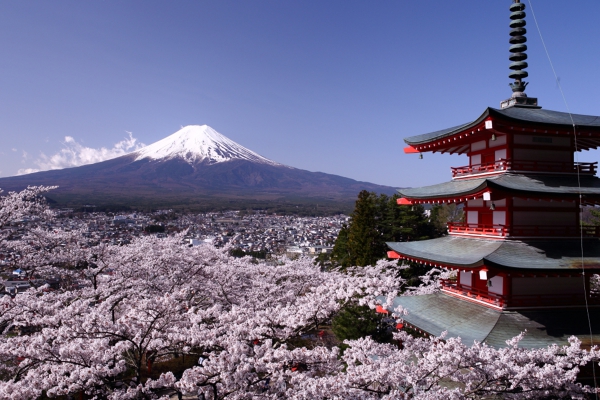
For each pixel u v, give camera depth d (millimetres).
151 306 11484
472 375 9242
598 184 12531
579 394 9812
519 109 13789
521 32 14297
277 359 10078
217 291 20844
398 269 26547
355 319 19484
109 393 10367
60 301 14359
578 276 12352
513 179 12266
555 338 10797
